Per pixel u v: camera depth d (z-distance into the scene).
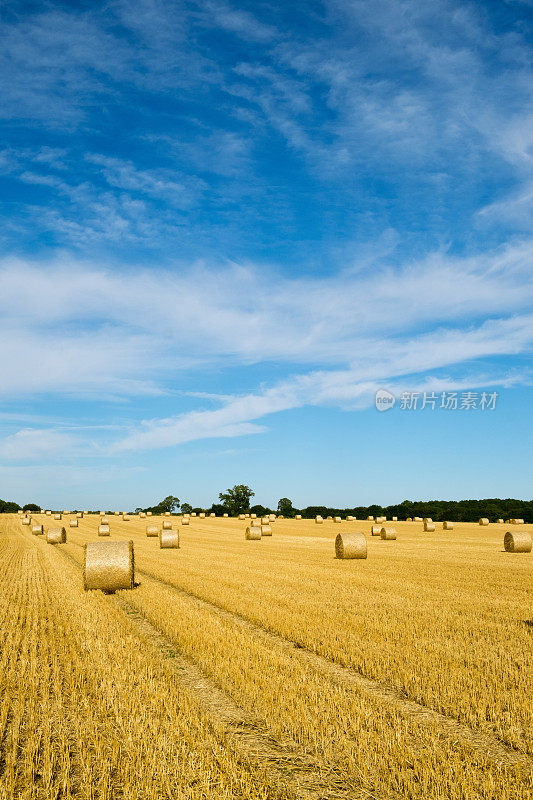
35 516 89.50
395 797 5.61
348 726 7.09
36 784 5.83
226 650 10.30
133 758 6.20
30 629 12.38
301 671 9.26
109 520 82.06
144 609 14.38
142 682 8.52
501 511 104.25
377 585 18.64
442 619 13.08
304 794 5.64
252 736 6.93
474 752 6.42
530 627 12.40
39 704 7.94
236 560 27.59
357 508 122.94
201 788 5.54
